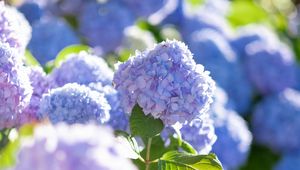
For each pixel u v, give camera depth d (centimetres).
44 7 280
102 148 76
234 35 356
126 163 79
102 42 271
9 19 139
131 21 276
